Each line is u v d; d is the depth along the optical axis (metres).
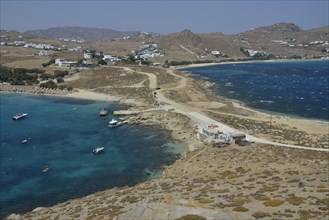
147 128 136.00
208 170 83.81
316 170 72.12
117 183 87.50
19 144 120.88
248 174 73.56
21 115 160.38
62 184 88.12
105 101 193.38
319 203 44.69
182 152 108.00
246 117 149.50
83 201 70.50
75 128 140.88
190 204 42.94
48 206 76.25
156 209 37.62
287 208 43.16
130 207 52.16
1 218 71.75
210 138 112.81
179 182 72.12
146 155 106.81
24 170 97.44
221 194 53.50
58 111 173.00
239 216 40.25
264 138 114.56
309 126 138.00
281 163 80.62
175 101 179.38
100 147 114.94
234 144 105.81
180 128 131.88
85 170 96.69
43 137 129.00
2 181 90.44
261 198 47.72
